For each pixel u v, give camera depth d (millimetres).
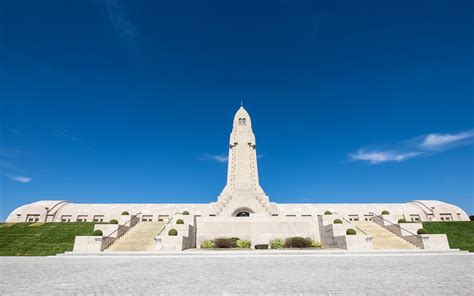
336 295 8227
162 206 64688
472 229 39844
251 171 54688
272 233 38938
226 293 8578
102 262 19344
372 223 39625
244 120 59812
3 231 39844
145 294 8539
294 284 9859
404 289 8930
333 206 65375
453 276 11523
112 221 35625
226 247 34000
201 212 62500
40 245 34375
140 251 28719
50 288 9492
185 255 25250
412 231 33344
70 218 61094
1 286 9945
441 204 65188
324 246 36562
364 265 15945
